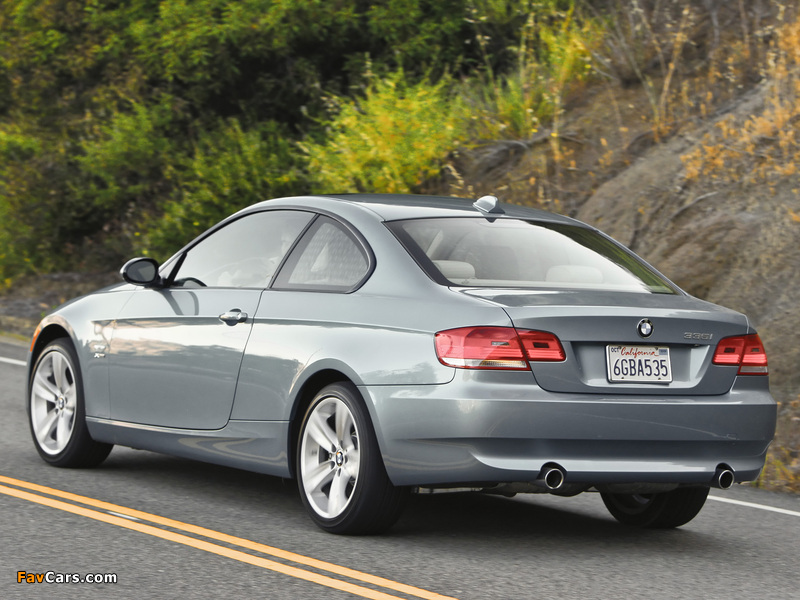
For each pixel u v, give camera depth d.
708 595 14.44
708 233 37.91
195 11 57.19
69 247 62.62
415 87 52.47
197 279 20.03
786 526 19.52
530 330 15.44
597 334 15.70
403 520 18.44
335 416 17.06
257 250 19.28
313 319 17.31
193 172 55.97
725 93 45.66
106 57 61.12
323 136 56.09
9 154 61.09
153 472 21.83
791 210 36.34
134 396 20.31
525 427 15.19
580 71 50.72
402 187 48.41
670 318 16.22
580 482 15.59
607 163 45.31
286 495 20.02
